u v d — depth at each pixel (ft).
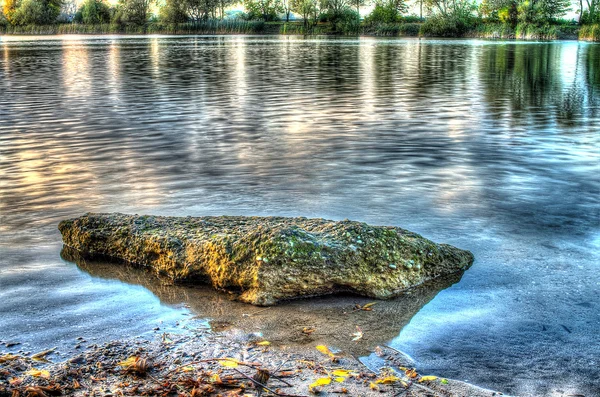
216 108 52.85
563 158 32.19
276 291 15.61
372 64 110.73
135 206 23.86
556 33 237.45
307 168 30.17
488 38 257.34
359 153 33.63
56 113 50.11
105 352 12.84
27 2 355.97
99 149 35.22
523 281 16.56
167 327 14.14
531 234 20.42
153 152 34.30
